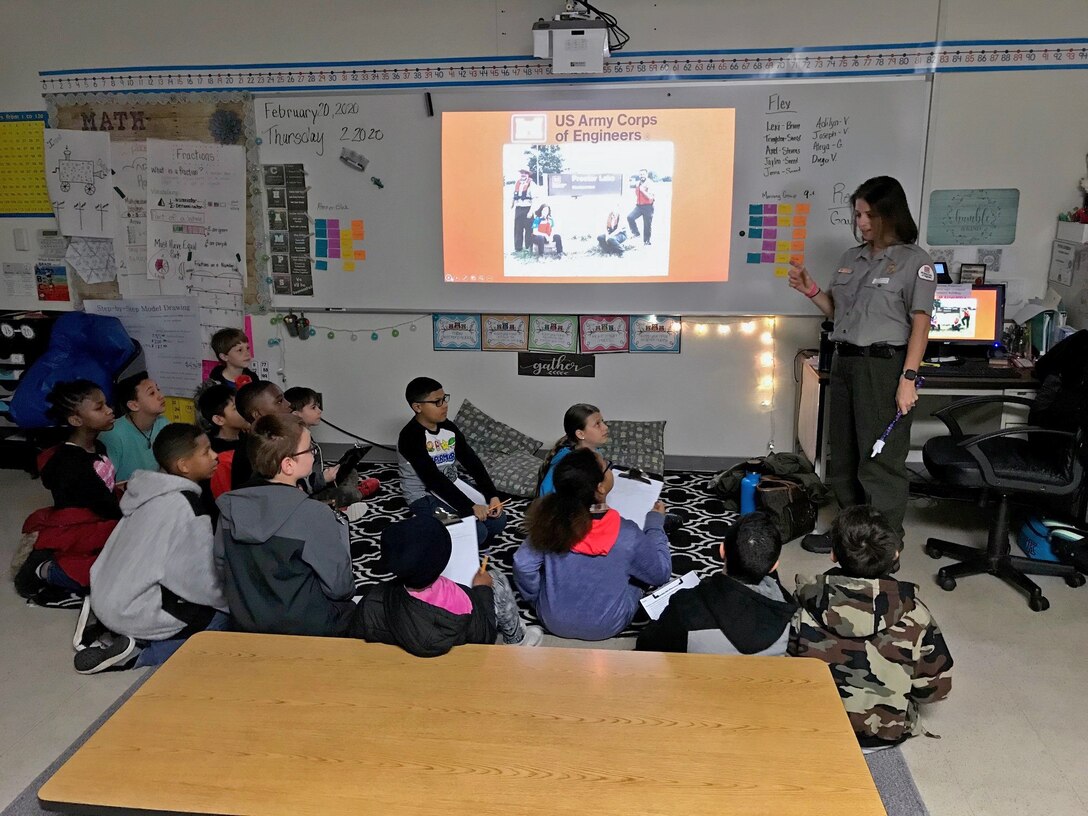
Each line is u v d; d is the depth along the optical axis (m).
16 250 5.07
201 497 3.21
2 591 3.53
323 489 3.95
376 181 4.58
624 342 4.64
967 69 4.10
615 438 4.57
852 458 3.71
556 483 2.84
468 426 4.71
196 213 4.79
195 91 4.64
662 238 4.45
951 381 3.84
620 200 4.44
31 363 4.81
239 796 1.64
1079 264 3.97
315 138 4.57
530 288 4.61
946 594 3.36
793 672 2.01
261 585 2.48
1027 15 4.02
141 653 2.94
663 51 4.25
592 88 4.31
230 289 4.86
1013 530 3.98
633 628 3.06
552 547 2.79
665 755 1.73
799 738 1.77
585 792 1.63
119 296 5.01
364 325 4.82
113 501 3.38
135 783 1.68
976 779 2.37
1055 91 4.08
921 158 4.20
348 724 1.84
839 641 2.26
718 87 4.23
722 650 2.28
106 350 4.69
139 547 2.88
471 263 4.62
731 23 4.18
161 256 4.89
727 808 1.59
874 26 4.11
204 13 4.53
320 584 2.55
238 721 1.86
